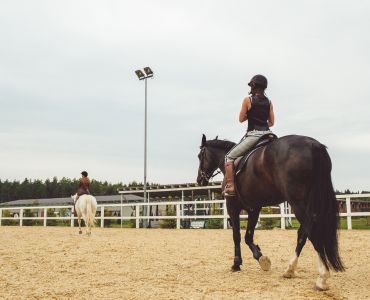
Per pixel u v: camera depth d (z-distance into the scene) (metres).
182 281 5.98
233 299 4.76
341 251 9.16
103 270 7.06
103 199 63.41
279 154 5.34
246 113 6.58
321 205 4.88
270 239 12.27
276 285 5.49
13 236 14.98
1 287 5.69
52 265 7.66
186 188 29.77
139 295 5.10
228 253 9.35
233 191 6.40
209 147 7.82
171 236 14.50
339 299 4.62
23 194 136.50
